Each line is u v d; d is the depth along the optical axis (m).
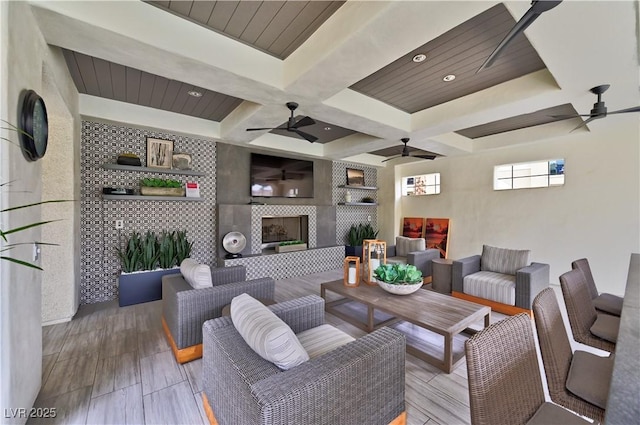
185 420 1.64
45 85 2.22
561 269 4.39
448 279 3.97
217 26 2.16
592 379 1.19
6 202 1.28
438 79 2.90
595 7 1.56
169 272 3.76
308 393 1.09
